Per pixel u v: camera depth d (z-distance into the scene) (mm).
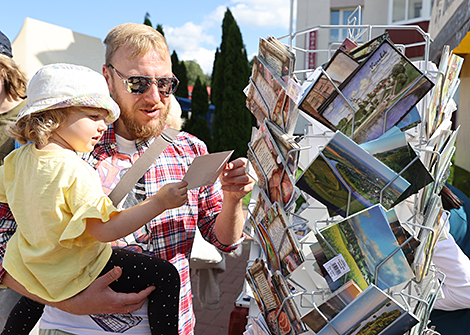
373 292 822
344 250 864
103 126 1220
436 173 954
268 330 1070
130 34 1360
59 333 1289
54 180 1102
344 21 13219
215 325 3688
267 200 1059
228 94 15977
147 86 1350
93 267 1188
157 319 1284
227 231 1571
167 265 1313
